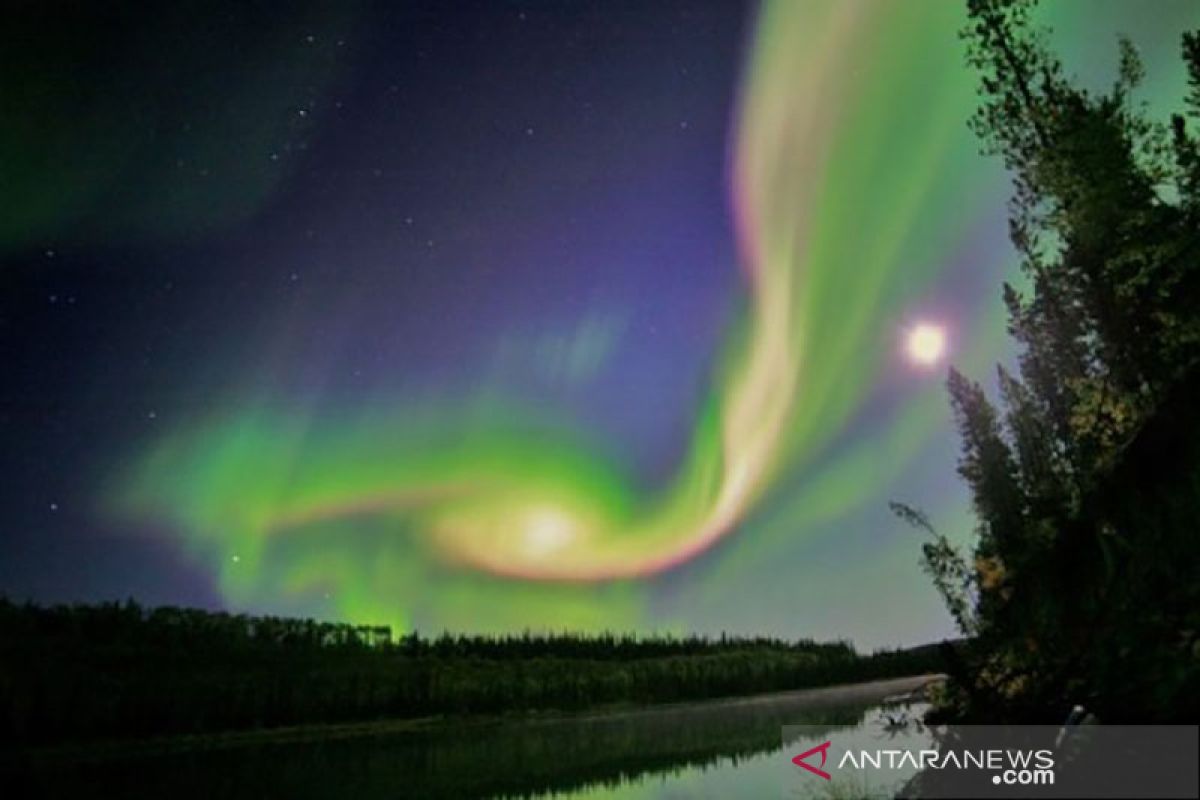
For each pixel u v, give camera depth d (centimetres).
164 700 13088
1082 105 2477
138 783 8369
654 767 7600
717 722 13238
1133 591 1538
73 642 13788
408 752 11300
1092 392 2644
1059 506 2594
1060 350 3142
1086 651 1494
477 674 19025
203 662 15200
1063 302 3038
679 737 11006
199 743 12569
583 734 13375
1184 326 2173
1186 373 1952
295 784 8044
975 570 2506
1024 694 1570
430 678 17662
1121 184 2339
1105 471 2136
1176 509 1619
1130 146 2388
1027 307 3284
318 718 15150
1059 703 1430
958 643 2359
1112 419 2588
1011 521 3000
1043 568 1945
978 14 2645
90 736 11906
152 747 11862
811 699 17062
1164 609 1427
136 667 13850
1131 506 1755
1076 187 2403
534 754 10112
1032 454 3172
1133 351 2536
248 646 16562
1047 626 1752
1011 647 1781
